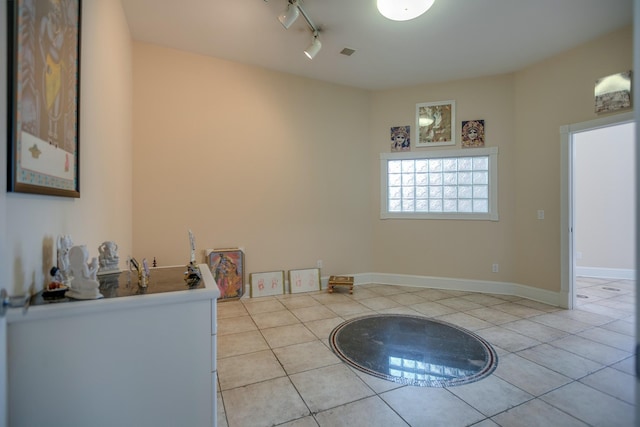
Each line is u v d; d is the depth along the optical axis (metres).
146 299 1.13
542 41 3.17
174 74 3.40
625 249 4.80
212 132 3.58
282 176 3.97
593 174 4.98
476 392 1.85
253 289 3.78
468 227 4.13
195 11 2.73
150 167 3.30
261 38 3.17
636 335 0.60
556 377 2.01
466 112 4.11
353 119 4.41
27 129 1.02
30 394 0.99
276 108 3.92
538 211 3.64
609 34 3.00
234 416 1.63
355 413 1.66
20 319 0.97
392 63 3.69
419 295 3.91
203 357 1.21
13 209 0.99
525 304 3.53
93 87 1.84
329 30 3.00
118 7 2.52
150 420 1.14
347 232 4.38
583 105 3.20
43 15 1.14
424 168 4.38
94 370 1.06
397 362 2.21
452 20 2.83
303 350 2.39
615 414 1.65
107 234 2.19
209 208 3.58
